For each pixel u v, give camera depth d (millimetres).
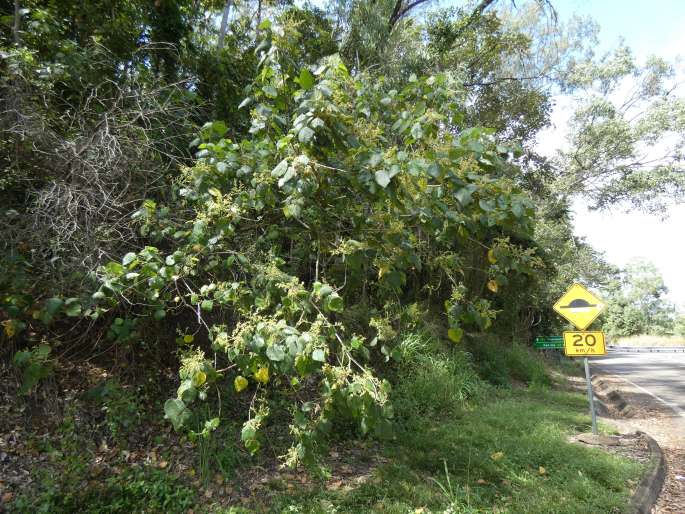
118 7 6734
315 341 2871
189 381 2938
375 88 4285
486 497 4617
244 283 3854
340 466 5441
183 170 4219
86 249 4035
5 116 4164
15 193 4504
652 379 18125
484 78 17281
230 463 4918
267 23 4312
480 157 3457
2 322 3811
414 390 8008
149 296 3688
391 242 3668
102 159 4281
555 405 9945
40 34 5418
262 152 3910
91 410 5082
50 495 3766
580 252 25047
